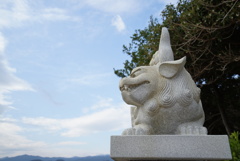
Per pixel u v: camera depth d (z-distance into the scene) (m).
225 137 1.92
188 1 5.90
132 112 2.83
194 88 2.37
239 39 5.57
